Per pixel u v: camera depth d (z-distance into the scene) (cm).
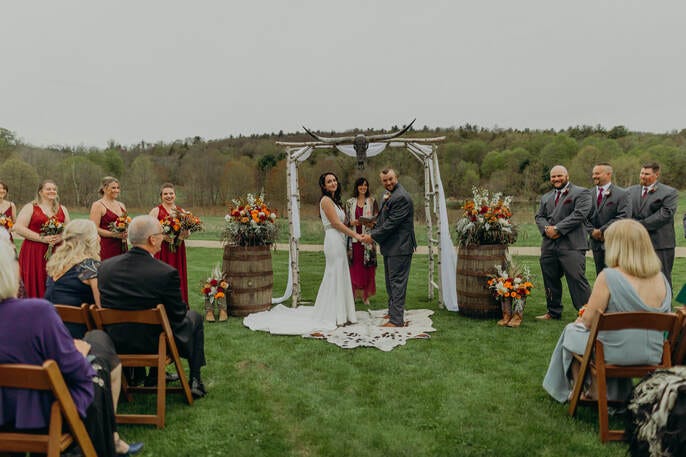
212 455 300
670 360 314
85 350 264
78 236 354
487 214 610
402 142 749
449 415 352
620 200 636
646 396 252
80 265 348
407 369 448
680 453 228
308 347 517
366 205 726
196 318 389
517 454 298
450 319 635
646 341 310
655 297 315
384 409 364
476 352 496
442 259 706
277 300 768
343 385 412
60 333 224
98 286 334
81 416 233
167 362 350
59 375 214
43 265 573
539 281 900
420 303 745
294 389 404
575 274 605
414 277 977
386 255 596
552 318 631
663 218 607
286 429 333
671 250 623
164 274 336
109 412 263
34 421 218
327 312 604
